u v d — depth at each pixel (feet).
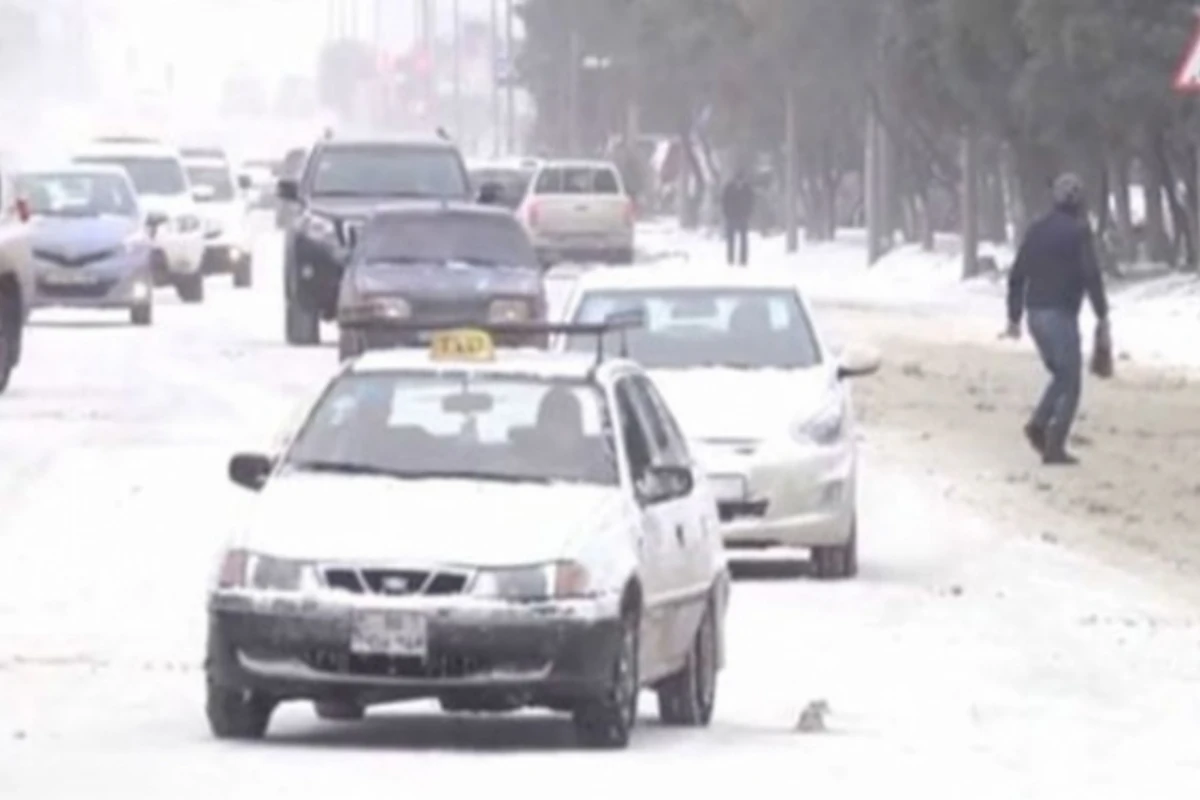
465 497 141.69
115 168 464.65
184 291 528.22
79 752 138.10
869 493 264.52
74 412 324.19
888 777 133.49
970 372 398.01
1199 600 203.82
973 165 636.07
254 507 141.59
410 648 135.44
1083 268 283.38
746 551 223.92
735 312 222.07
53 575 206.59
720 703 160.35
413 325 161.38
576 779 130.93
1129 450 300.81
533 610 136.05
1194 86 245.24
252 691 138.31
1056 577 214.07
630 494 145.18
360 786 128.16
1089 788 131.13
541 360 152.15
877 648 180.65
